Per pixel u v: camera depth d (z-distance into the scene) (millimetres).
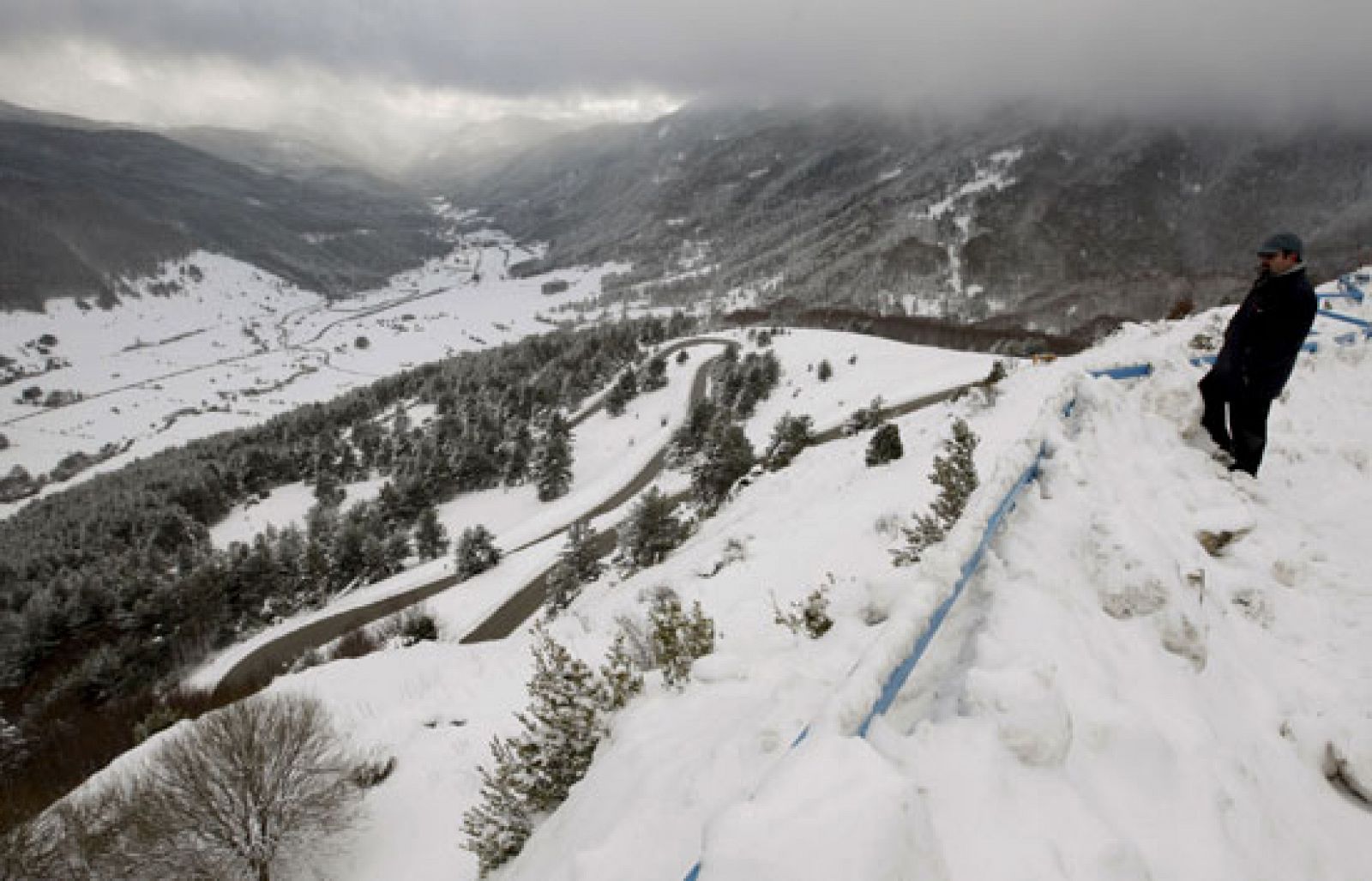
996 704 2184
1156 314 194125
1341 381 7465
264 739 9367
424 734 10797
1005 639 2588
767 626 5574
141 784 10016
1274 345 4520
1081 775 2172
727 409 66312
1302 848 2312
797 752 1932
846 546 10609
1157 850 2027
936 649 2738
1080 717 2334
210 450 110188
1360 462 5250
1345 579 3953
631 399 89688
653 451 70750
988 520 3146
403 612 42125
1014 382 21031
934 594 2658
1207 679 2887
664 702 4031
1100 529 3197
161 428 190750
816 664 3617
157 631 49500
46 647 51469
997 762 2074
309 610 52531
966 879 1760
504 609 40312
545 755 4703
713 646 4625
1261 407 4676
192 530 77625
